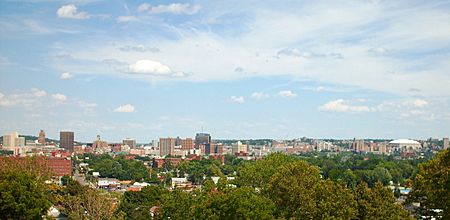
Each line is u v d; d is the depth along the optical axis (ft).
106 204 364.58
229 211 221.66
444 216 181.88
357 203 215.10
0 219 224.74
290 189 237.66
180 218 284.20
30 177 241.14
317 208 212.23
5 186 224.94
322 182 231.09
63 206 385.09
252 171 365.61
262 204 224.94
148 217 370.53
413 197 209.26
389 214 208.74
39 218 237.25
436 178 190.39
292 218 219.61
